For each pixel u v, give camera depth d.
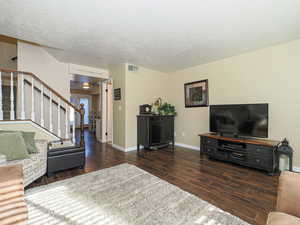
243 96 3.04
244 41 2.51
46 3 1.60
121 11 1.74
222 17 1.85
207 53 3.04
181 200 1.69
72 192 1.84
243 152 2.63
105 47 2.78
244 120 2.77
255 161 2.48
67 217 1.40
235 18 1.87
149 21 1.94
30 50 3.36
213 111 3.21
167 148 4.06
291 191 0.95
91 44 2.65
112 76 4.27
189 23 1.99
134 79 3.91
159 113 3.85
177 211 1.50
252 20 1.91
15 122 2.44
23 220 1.02
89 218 1.39
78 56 3.34
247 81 2.98
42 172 2.14
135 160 3.07
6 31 2.20
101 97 5.04
